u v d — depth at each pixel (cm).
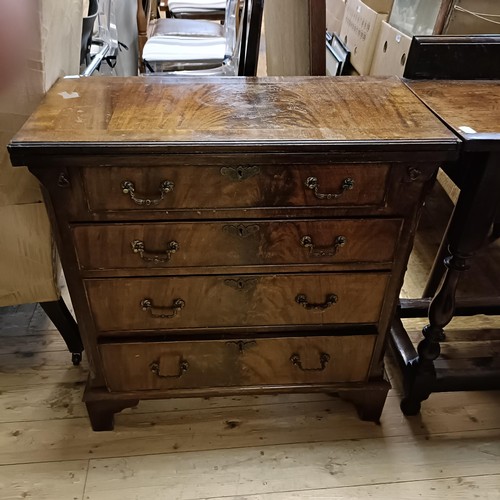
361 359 118
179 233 95
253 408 132
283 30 146
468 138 88
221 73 218
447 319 116
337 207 94
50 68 101
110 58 200
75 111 92
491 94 106
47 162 83
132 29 273
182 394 120
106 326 107
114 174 86
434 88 109
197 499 113
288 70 146
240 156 84
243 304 106
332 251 99
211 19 300
